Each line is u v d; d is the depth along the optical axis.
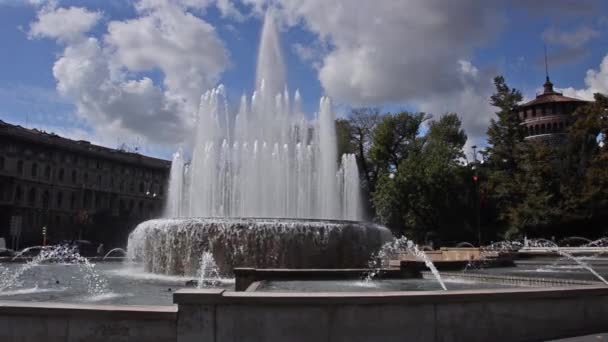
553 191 46.06
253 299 6.14
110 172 92.81
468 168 51.41
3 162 73.88
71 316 6.06
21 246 70.88
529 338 7.21
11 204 74.06
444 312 6.71
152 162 102.12
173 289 13.54
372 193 52.59
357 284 12.28
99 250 48.47
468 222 50.34
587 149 46.72
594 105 45.44
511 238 46.50
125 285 14.69
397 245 21.03
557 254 29.55
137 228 20.17
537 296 7.32
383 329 6.42
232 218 18.20
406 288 11.64
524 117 84.88
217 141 25.86
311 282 12.45
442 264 18.75
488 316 6.96
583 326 7.68
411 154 50.56
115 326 6.04
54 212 81.50
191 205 25.97
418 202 48.75
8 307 6.07
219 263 17.48
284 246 17.34
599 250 32.72
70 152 85.06
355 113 59.78
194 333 6.04
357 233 18.45
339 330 6.30
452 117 55.75
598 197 42.47
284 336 6.16
